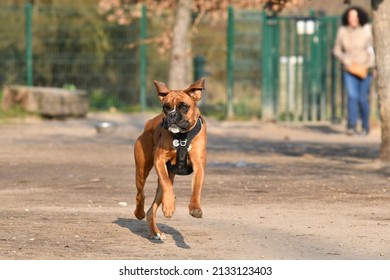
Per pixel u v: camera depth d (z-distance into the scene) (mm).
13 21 30500
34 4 31938
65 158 17156
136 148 9828
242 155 17844
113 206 11781
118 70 30266
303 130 24141
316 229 10195
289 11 28984
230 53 26969
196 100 9211
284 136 22359
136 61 30172
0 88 30312
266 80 26375
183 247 9250
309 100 26219
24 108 26828
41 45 30516
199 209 8883
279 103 26531
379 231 10094
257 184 13742
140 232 10016
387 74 15539
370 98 23969
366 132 22531
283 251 9062
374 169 15492
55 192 12977
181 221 10688
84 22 30328
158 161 9203
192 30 28109
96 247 9219
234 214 11148
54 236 9734
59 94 26734
